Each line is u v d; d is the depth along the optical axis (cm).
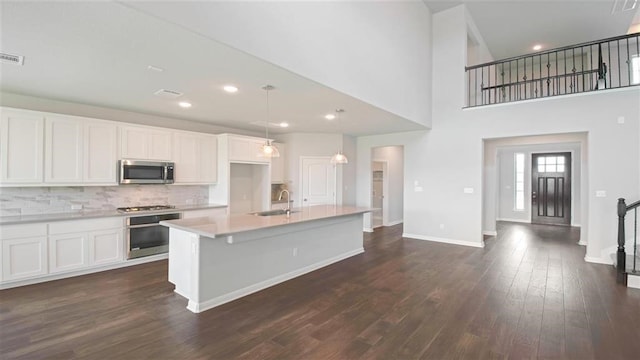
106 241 406
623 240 391
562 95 494
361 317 286
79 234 384
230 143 552
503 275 409
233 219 367
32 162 364
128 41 232
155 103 419
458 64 604
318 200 695
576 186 838
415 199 663
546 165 884
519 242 624
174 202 532
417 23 567
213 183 554
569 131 490
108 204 455
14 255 338
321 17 333
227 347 233
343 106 434
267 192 626
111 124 427
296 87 344
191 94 374
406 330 261
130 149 445
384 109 456
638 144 442
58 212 411
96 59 266
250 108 448
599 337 248
